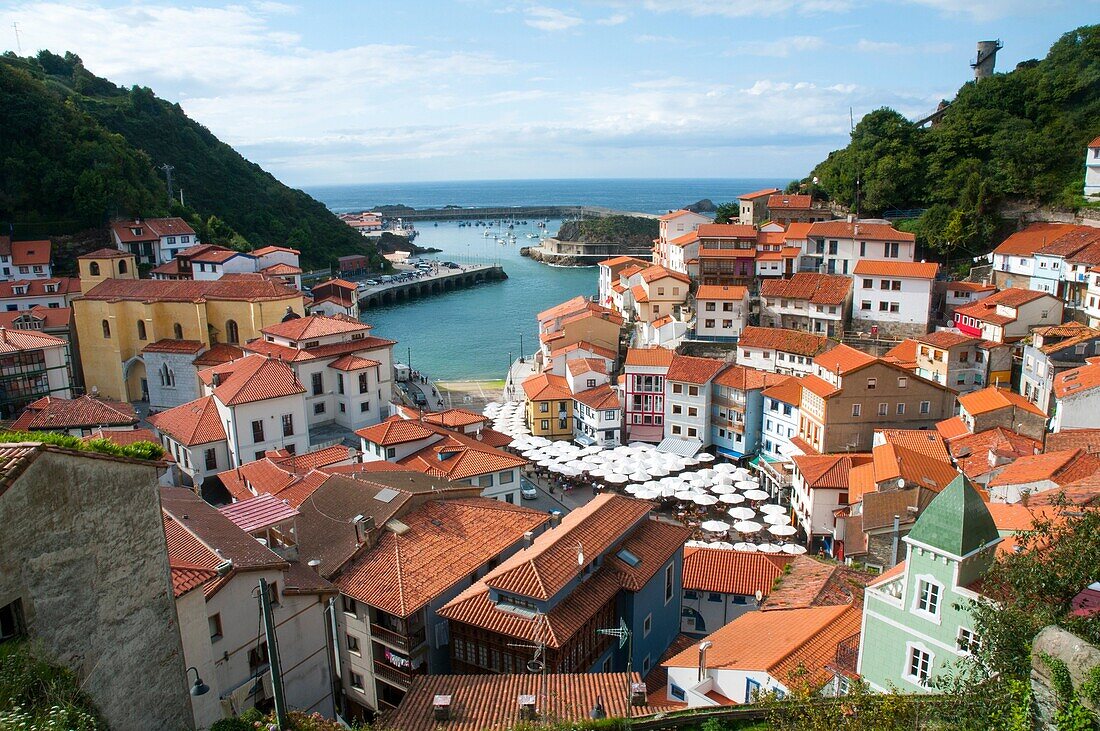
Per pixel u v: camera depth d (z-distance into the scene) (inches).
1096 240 3941.9
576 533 1756.9
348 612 1785.2
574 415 4301.2
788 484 3198.8
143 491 997.2
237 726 1130.0
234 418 3216.0
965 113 5447.8
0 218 6560.0
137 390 4498.0
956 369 3609.7
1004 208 4980.3
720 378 3917.3
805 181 7426.2
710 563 2112.5
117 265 5369.1
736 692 1316.4
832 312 4414.4
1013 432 2741.1
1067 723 761.6
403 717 1300.4
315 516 2080.5
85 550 917.2
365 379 3846.0
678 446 3902.6
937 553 1127.6
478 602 1600.6
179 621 1181.7
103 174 7012.8
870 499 2228.1
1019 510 1601.9
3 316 4458.7
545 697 1309.1
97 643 933.2
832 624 1416.1
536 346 6914.4
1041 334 3353.8
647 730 1141.1
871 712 932.6
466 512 2057.1
